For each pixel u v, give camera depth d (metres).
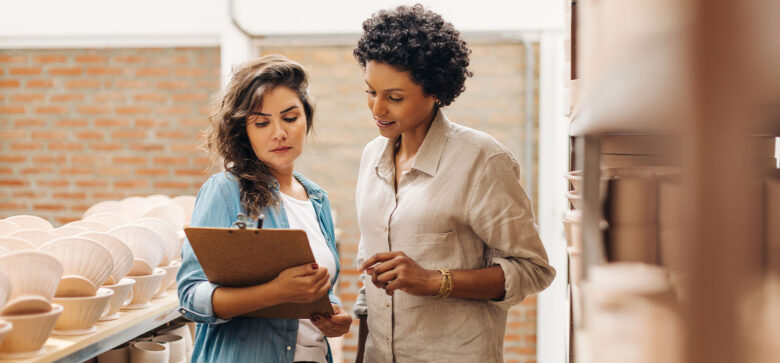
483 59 3.97
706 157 0.33
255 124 1.41
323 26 3.83
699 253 0.34
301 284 1.20
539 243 1.50
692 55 0.32
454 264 1.47
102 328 1.55
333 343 3.06
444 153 1.49
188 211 2.77
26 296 1.28
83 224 1.87
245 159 1.44
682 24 0.32
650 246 0.52
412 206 1.48
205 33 4.14
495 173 1.45
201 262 1.24
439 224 1.46
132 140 4.46
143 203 2.77
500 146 1.49
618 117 0.44
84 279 1.47
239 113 1.37
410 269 1.37
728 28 0.31
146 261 1.80
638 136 0.63
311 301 1.24
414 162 1.50
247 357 1.37
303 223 1.49
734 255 0.33
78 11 4.18
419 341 1.49
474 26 3.80
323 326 1.38
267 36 3.97
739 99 0.32
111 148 4.48
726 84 0.32
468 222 1.46
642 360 0.41
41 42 4.34
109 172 4.48
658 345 0.39
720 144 0.33
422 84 1.38
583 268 0.65
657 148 0.38
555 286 3.73
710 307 0.34
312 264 1.22
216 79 4.40
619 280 0.46
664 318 0.38
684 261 0.34
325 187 4.10
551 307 3.75
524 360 3.96
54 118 4.50
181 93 4.43
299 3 3.80
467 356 1.47
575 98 0.78
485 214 1.44
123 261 1.63
